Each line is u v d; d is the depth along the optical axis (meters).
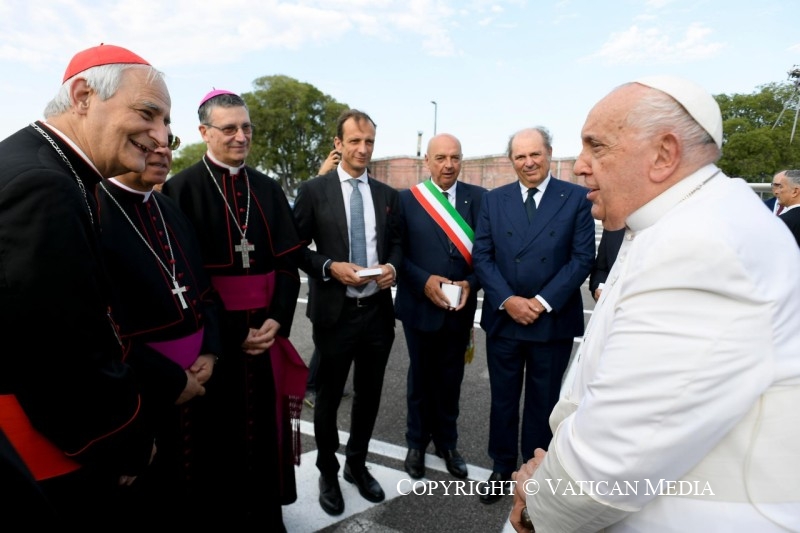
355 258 2.62
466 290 2.80
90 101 1.26
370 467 2.87
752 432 0.93
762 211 1.01
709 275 0.88
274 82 36.31
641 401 0.91
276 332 2.11
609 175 1.12
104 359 1.16
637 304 0.95
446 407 2.84
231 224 2.05
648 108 1.05
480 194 3.12
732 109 37.72
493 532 2.31
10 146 1.17
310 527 2.33
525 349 2.66
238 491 2.06
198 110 2.06
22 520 0.70
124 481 1.35
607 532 1.11
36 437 1.10
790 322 0.91
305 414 3.55
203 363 1.76
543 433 2.64
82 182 1.29
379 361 2.59
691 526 0.97
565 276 2.51
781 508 0.94
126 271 1.57
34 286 1.01
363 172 2.71
